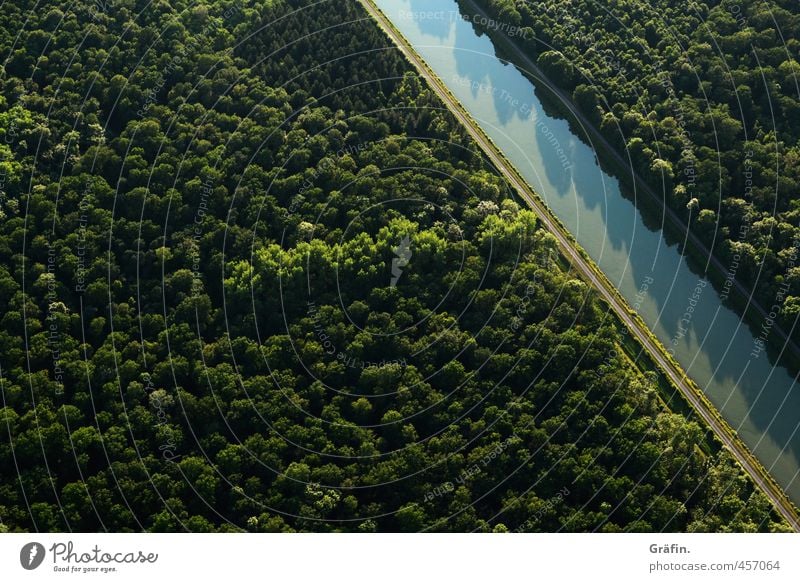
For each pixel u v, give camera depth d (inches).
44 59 4611.2
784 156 4384.8
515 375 3745.1
